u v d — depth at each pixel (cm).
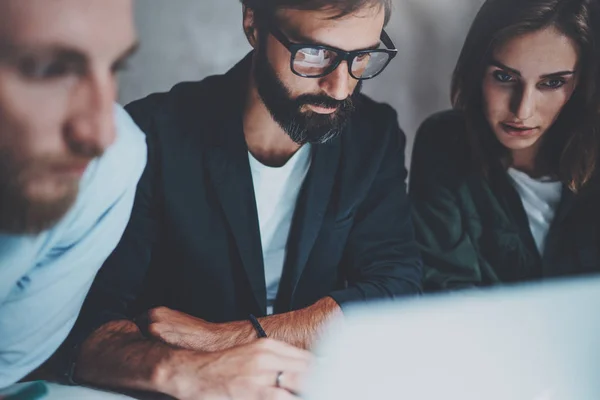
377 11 109
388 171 127
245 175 118
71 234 101
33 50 88
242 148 118
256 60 116
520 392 105
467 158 137
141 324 109
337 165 122
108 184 101
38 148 92
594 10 126
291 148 120
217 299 123
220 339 107
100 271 115
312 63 110
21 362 102
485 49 131
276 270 125
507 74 130
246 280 122
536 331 121
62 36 88
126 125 105
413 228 132
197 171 118
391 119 128
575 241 139
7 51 87
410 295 122
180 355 100
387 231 126
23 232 95
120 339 105
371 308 117
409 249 126
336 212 122
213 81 122
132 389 99
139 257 117
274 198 122
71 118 92
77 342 106
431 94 147
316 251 124
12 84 89
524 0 127
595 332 124
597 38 127
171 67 137
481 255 138
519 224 138
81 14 89
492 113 133
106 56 92
